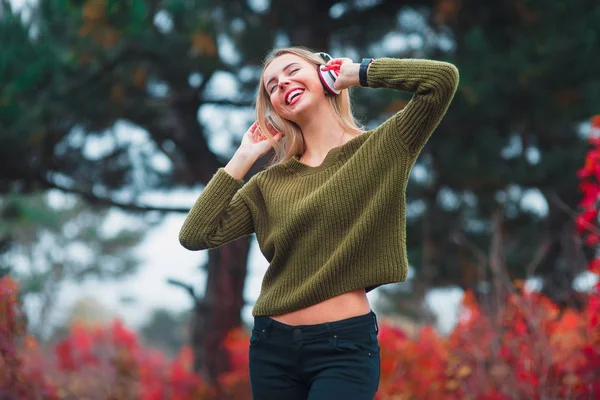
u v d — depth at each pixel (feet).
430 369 20.49
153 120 30.37
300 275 8.41
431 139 30.50
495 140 29.45
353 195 8.30
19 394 18.15
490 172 30.45
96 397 27.48
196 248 8.92
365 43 34.65
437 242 38.04
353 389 8.04
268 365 8.48
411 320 37.91
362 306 8.40
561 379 16.85
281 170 8.94
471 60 28.12
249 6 32.50
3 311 17.87
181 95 31.14
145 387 28.96
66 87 27.09
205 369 31.65
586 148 31.50
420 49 31.89
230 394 28.50
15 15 26.37
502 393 17.71
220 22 31.04
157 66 29.17
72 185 31.04
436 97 8.22
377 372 8.32
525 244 38.86
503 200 36.47
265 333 8.51
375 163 8.32
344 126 9.12
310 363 8.25
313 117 9.05
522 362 17.20
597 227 17.28
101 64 27.96
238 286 32.58
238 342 29.89
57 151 30.01
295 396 8.42
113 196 32.94
